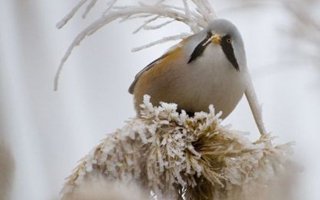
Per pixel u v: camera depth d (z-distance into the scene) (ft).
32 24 6.42
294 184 5.16
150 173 6.86
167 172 6.87
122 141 6.85
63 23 6.92
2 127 5.04
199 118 6.90
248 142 6.88
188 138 6.89
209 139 6.89
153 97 7.22
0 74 5.73
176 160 6.88
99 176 6.83
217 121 6.89
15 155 4.69
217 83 7.17
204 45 7.16
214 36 7.14
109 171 6.84
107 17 6.98
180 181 6.88
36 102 6.06
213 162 6.88
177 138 6.88
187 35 7.13
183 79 7.18
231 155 6.88
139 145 6.86
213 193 6.89
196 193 6.90
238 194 6.87
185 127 6.89
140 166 6.86
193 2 7.13
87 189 4.94
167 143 6.88
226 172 6.88
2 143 4.72
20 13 6.42
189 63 7.18
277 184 5.31
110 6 6.97
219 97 7.18
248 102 7.06
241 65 7.16
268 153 6.86
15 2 6.43
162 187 6.87
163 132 6.89
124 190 5.00
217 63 7.16
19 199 4.57
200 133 6.89
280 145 6.85
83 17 6.94
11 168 4.61
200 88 7.18
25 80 6.16
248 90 7.06
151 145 6.87
